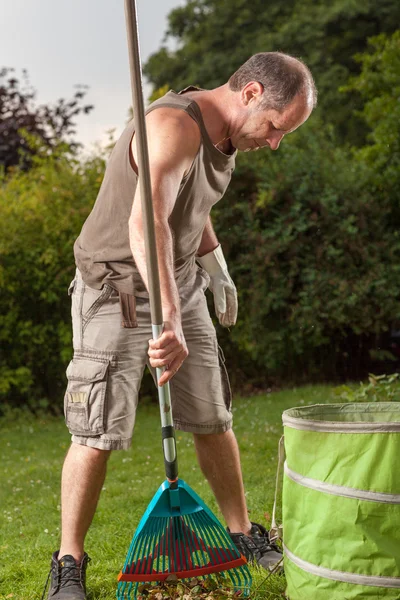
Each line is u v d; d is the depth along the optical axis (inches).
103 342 115.3
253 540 125.6
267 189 400.5
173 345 98.3
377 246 400.5
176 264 121.3
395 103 441.1
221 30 832.3
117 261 116.0
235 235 393.7
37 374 383.9
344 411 111.6
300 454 99.6
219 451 126.4
